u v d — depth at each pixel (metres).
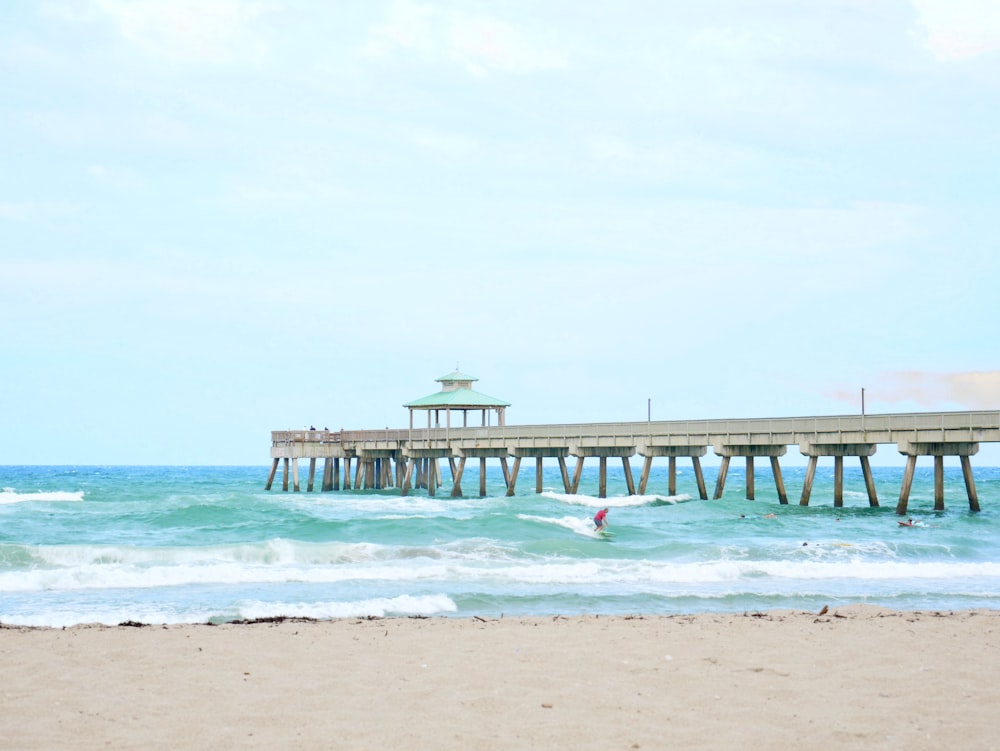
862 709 10.39
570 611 18.88
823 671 12.27
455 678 11.88
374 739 9.35
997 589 22.73
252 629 15.48
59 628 15.66
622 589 21.59
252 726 9.80
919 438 41.75
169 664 12.69
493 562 25.92
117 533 36.25
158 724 9.85
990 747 9.04
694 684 11.56
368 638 14.62
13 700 10.78
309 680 11.79
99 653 13.32
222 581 22.20
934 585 23.20
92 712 10.31
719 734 9.47
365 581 22.38
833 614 17.36
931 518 42.81
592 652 13.48
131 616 17.47
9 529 37.62
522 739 9.33
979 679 11.81
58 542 32.84
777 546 30.16
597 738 9.36
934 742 9.19
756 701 10.75
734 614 17.56
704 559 27.67
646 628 15.58
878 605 19.62
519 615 18.23
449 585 21.88
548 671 12.27
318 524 36.78
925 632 15.18
